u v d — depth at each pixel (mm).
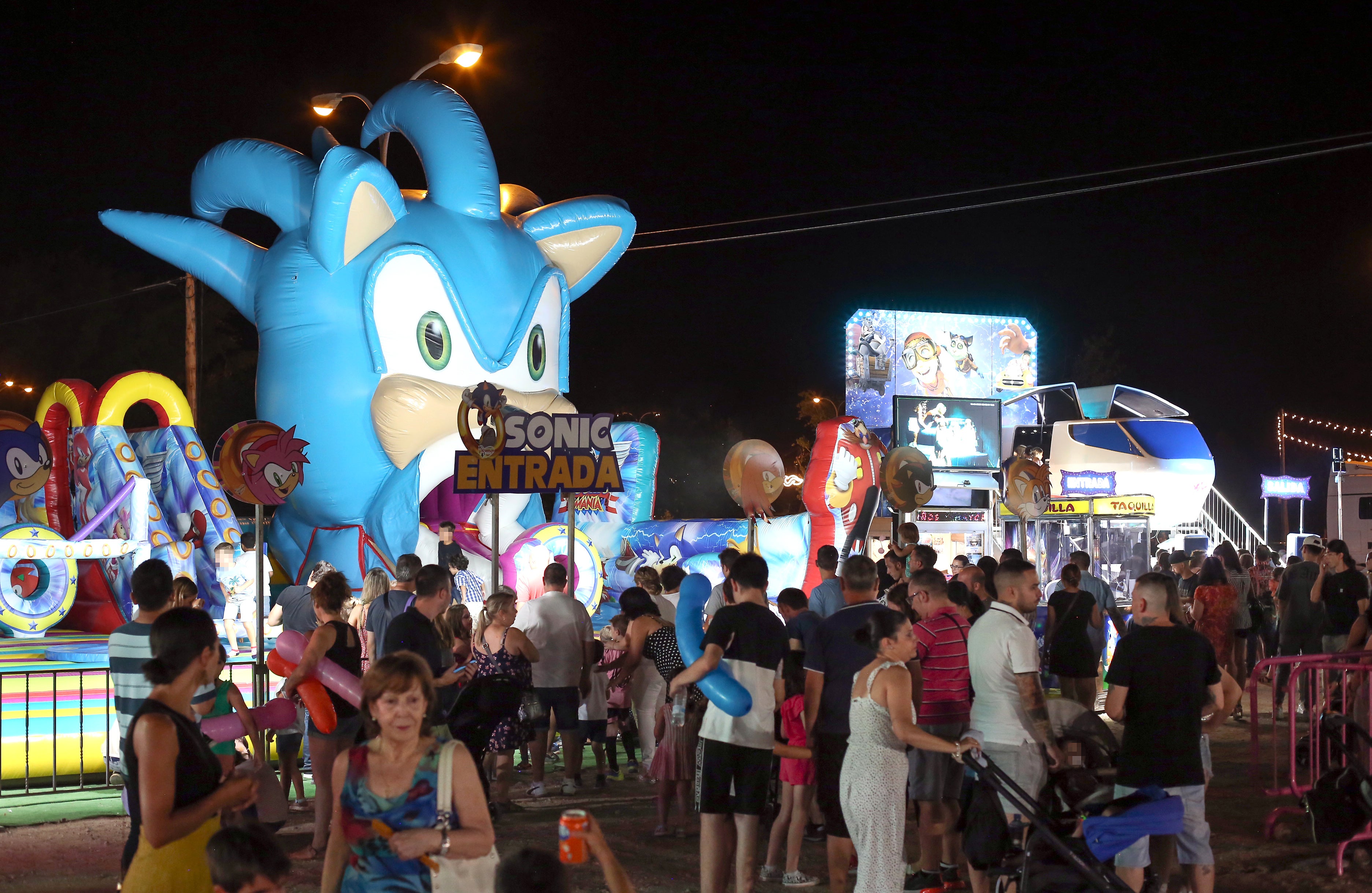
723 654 6047
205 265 15680
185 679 3908
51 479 13336
